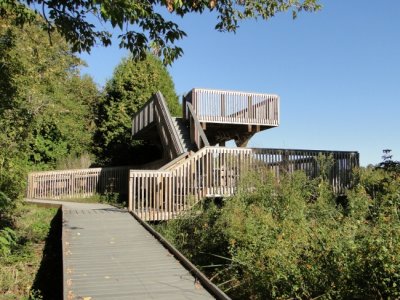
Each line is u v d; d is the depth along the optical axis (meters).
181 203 12.65
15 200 11.27
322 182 11.45
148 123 20.30
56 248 11.45
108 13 6.50
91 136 32.50
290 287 5.95
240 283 7.05
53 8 7.77
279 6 9.71
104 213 13.23
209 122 17.88
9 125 11.45
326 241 6.13
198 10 7.81
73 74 33.66
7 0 8.16
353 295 5.46
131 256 8.12
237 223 8.88
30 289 8.43
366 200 9.23
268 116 18.95
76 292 6.05
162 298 5.83
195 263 9.09
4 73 11.25
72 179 22.70
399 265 4.95
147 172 12.94
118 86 32.56
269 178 11.55
